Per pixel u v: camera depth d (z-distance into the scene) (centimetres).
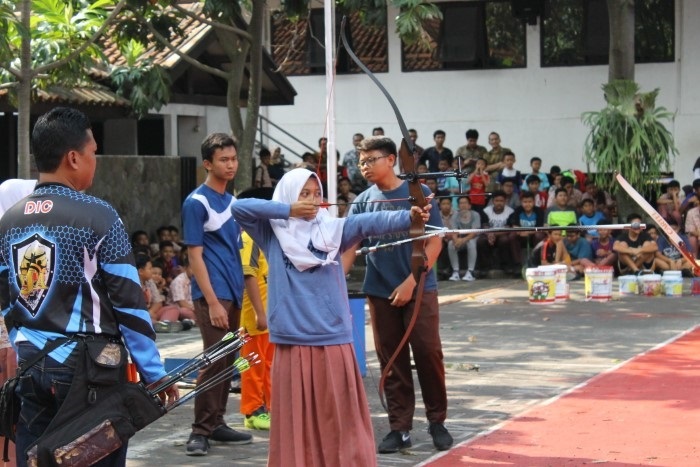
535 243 2314
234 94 1880
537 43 2822
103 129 2400
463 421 1021
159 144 2455
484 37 2861
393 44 2916
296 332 725
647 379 1202
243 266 961
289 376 729
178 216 2156
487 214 2359
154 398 589
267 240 750
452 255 2333
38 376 566
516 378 1227
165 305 1728
